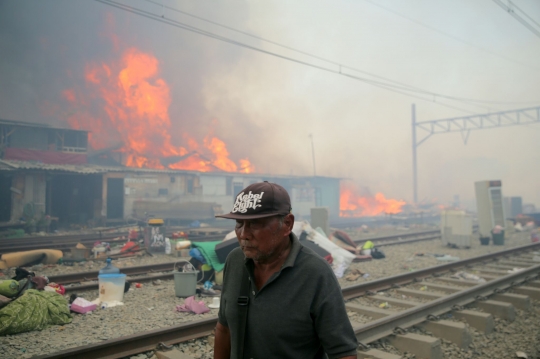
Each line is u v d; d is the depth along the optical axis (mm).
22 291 6562
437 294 8078
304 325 1938
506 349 5801
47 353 4648
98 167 25828
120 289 7320
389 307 7410
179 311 6641
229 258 2201
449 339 5949
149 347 4984
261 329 1950
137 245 13375
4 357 4656
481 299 7633
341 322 1935
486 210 17734
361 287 8219
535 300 8422
